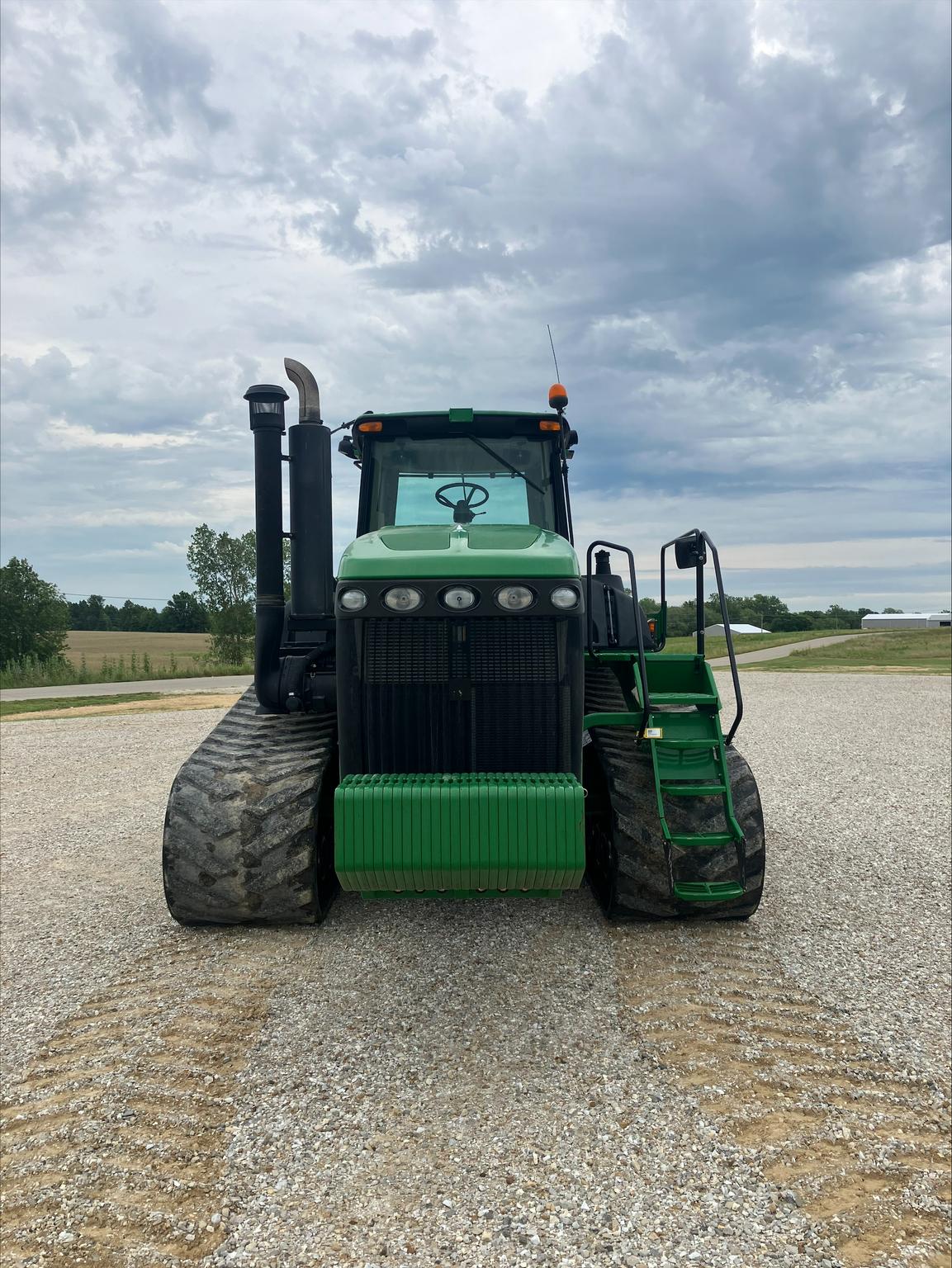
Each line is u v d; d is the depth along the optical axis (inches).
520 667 137.3
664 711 159.3
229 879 151.6
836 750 395.2
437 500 184.9
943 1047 121.3
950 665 1138.7
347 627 137.7
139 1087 110.9
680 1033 124.5
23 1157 97.6
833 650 1667.1
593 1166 95.7
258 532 164.6
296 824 151.7
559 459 187.3
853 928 165.9
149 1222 87.2
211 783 155.6
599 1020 128.6
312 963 148.3
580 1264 81.5
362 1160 96.9
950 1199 90.6
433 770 138.0
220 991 138.1
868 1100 108.2
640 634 147.8
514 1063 116.8
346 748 138.6
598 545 159.9
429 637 137.5
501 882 122.0
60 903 185.9
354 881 122.4
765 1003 133.8
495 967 146.8
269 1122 103.9
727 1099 108.0
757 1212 88.4
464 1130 102.3
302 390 157.3
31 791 316.2
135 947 157.8
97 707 654.5
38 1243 84.4
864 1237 85.0
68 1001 136.3
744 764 160.6
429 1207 89.4
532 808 119.8
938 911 176.4
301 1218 87.8
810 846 227.5
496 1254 82.7
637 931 161.9
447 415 182.9
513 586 133.7
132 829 255.0
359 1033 125.2
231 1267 81.4
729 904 155.3
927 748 399.9
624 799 152.3
